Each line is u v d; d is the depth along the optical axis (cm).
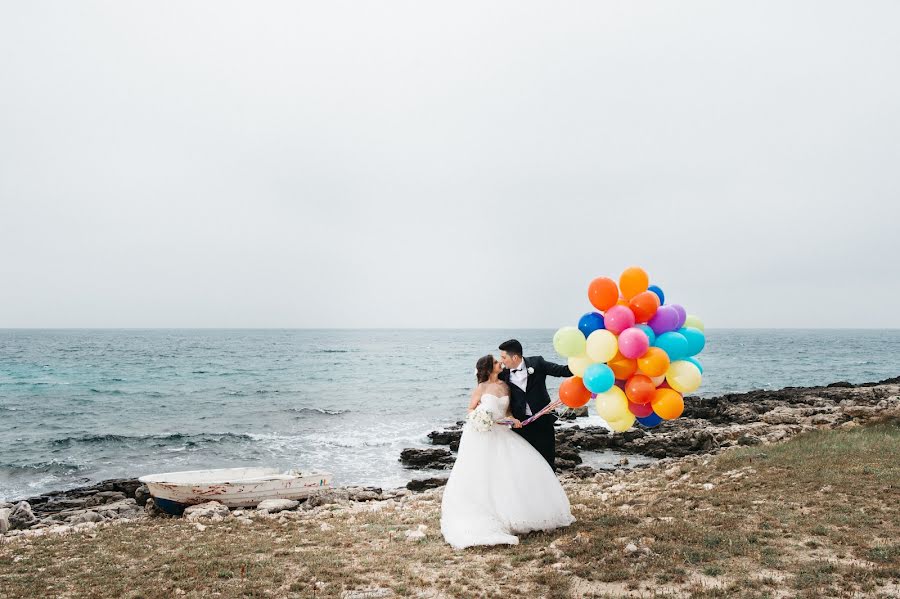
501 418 757
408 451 2333
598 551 669
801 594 529
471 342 18000
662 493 1009
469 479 768
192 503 1427
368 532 862
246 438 2838
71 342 15225
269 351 11244
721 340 18738
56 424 3241
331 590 601
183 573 678
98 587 646
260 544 818
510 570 641
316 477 1566
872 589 535
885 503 818
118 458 2423
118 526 1045
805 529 719
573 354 714
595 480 1458
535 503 753
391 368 7375
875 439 1333
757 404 3291
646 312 697
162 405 3981
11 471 2227
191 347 12644
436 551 724
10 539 964
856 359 9294
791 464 1102
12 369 6588
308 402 4200
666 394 689
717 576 589
